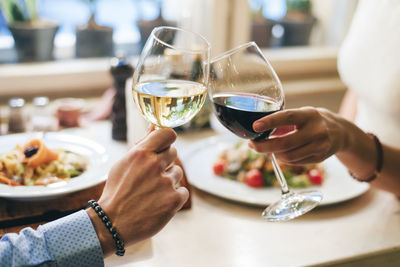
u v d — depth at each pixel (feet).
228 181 3.50
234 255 2.63
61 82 5.93
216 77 2.47
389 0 3.78
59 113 4.58
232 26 6.55
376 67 3.79
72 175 3.12
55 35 6.06
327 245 2.75
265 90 2.44
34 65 6.01
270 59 6.90
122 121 4.12
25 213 2.81
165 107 2.10
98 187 3.15
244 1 6.42
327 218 3.06
